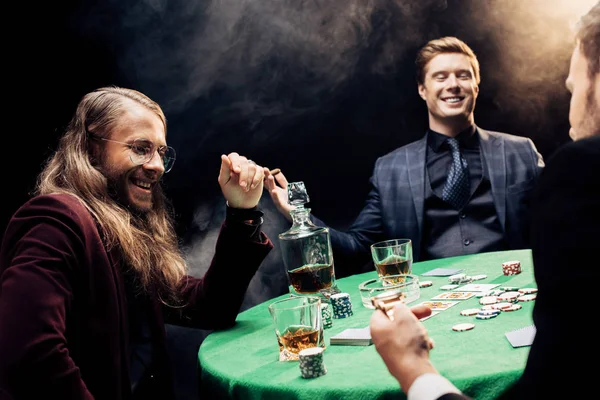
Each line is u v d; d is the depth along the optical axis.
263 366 1.62
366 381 1.36
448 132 3.72
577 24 1.16
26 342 1.43
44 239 1.58
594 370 0.80
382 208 3.71
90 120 1.92
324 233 2.20
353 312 2.06
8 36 5.76
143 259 1.94
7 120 5.82
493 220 3.55
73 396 1.46
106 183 1.87
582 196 0.88
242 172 2.08
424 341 1.09
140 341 1.94
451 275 2.40
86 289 1.64
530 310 1.74
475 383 1.29
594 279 0.82
